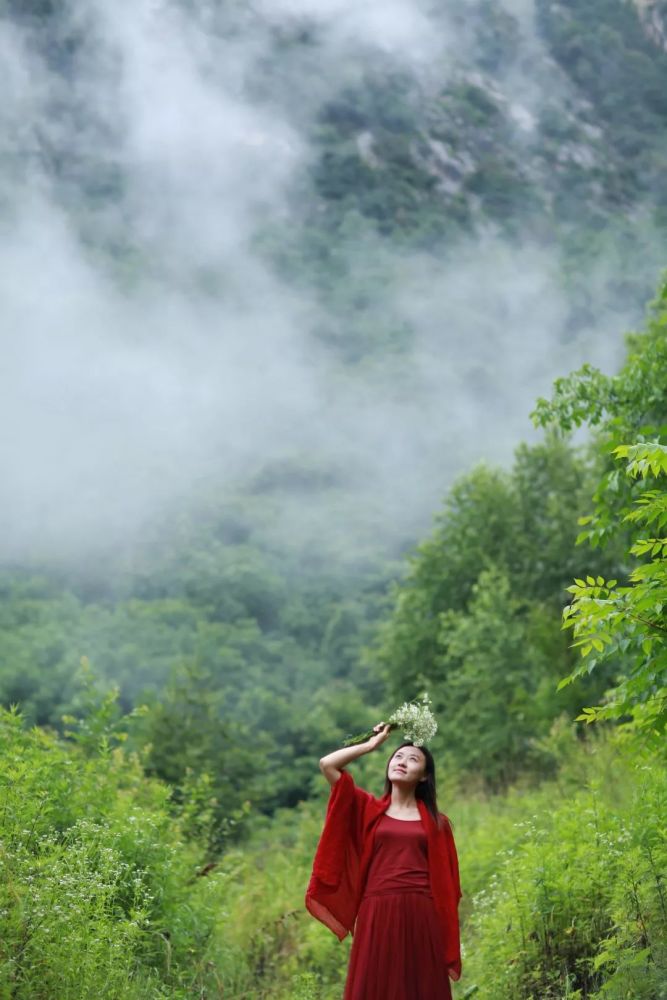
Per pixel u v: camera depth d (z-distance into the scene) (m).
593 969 6.97
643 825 7.55
